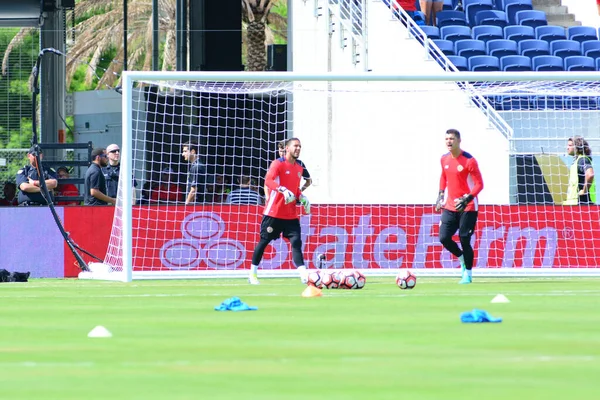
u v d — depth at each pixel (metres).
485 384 19.14
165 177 71.19
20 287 54.84
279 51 98.00
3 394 18.11
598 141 83.12
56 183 69.31
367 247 67.56
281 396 17.75
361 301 41.62
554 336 27.56
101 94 100.69
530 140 83.06
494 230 67.44
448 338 27.14
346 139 84.38
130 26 150.62
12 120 145.25
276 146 76.69
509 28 102.75
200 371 21.05
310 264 67.19
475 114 83.06
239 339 27.14
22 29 146.25
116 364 22.20
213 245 66.88
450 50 97.88
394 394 17.98
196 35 91.12
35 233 68.12
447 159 55.69
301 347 25.23
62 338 27.78
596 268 66.88
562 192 79.75
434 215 67.75
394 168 84.19
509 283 56.50
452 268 67.31
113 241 66.25
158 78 61.97
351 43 89.81
